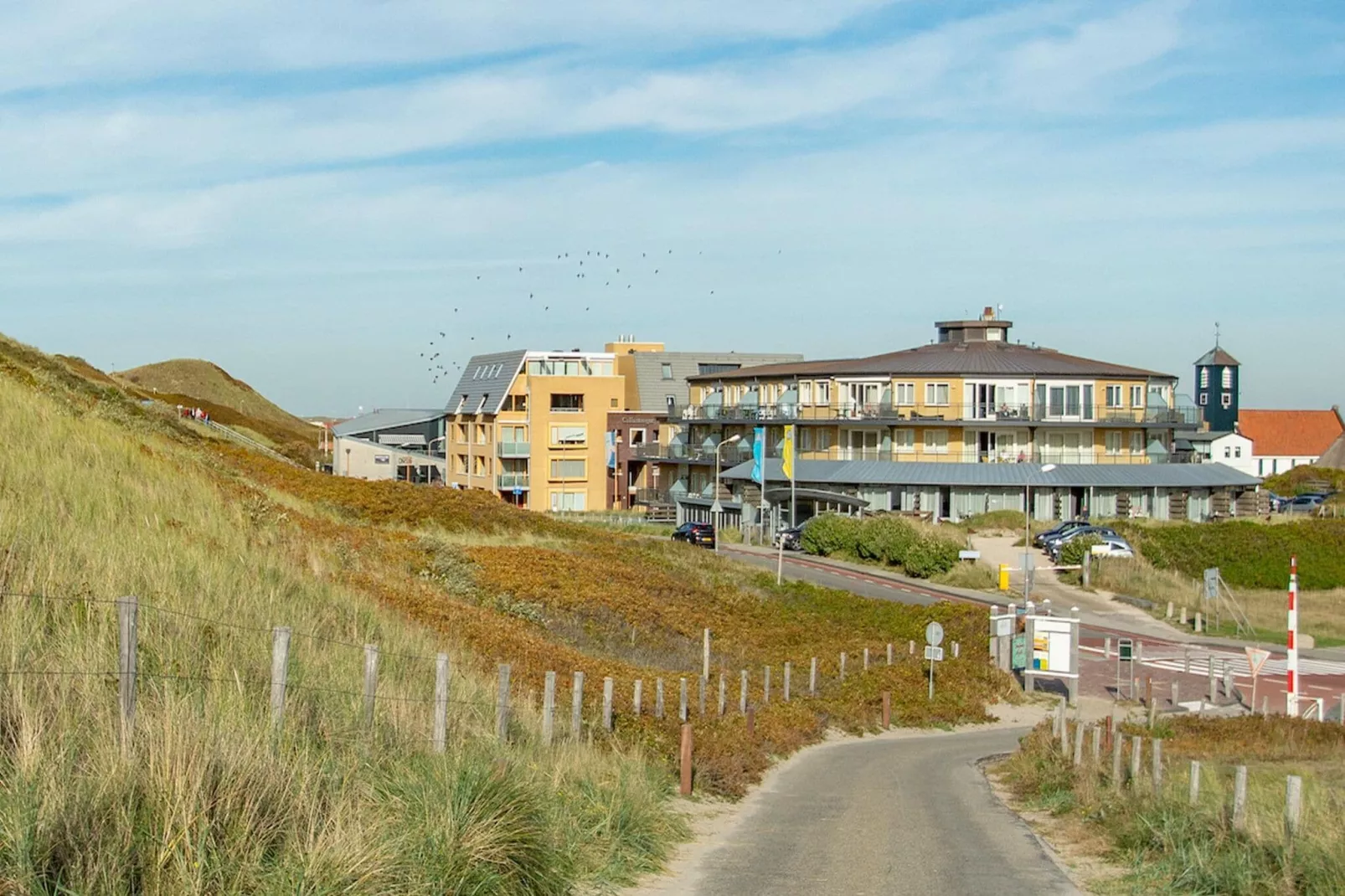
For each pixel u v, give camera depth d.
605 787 15.89
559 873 11.93
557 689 22.34
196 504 24.77
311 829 9.58
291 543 26.16
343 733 12.66
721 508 85.31
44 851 8.12
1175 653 47.69
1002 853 16.42
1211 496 81.62
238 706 11.70
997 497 77.50
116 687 11.21
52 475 20.91
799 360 122.12
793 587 51.91
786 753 26.92
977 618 46.94
